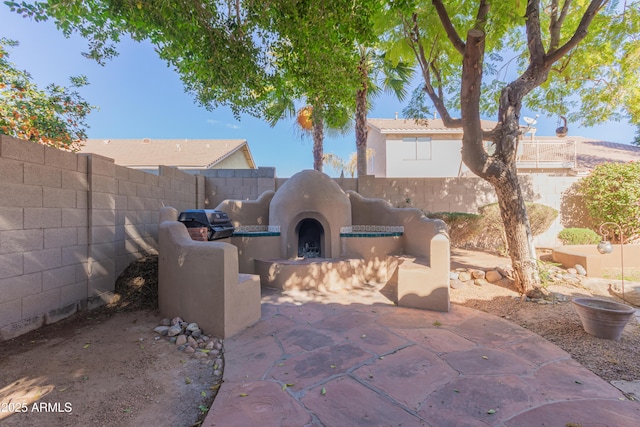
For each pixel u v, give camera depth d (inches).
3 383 116.7
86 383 119.0
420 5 257.6
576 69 305.0
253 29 207.3
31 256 159.8
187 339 160.1
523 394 111.2
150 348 150.7
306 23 182.2
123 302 211.3
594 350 146.3
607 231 362.3
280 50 218.7
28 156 157.8
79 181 192.2
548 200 426.6
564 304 212.8
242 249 283.4
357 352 145.9
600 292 240.1
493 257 352.2
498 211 363.3
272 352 147.4
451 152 706.2
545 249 411.5
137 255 257.8
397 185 444.1
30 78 247.3
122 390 115.6
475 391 113.4
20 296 154.6
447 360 137.6
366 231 349.1
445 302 205.0
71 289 185.2
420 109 305.7
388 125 723.4
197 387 120.6
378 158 775.7
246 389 115.8
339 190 318.7
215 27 194.9
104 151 732.7
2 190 145.1
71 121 275.4
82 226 194.1
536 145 660.1
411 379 122.1
